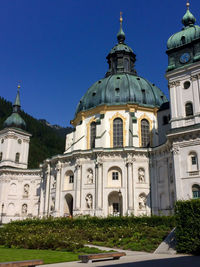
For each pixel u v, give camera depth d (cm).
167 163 5303
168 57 5134
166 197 5200
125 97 6538
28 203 8175
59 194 5997
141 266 1612
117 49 8100
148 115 6525
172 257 2112
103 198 5506
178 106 4762
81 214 4994
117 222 3747
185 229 2409
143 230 3206
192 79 4725
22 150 8719
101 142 6162
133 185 5488
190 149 4362
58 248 2533
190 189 4212
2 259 1908
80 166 5809
